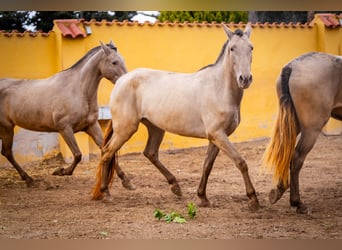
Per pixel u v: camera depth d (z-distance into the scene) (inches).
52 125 302.2
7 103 305.6
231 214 231.1
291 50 442.3
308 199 258.4
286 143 220.2
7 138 308.2
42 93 300.0
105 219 227.6
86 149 383.9
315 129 223.8
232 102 225.5
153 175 333.4
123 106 251.8
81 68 297.0
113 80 292.4
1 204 260.8
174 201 260.4
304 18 602.5
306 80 220.7
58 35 378.3
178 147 413.1
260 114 434.3
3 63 372.5
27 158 377.7
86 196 275.6
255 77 431.2
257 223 216.5
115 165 267.4
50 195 280.4
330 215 228.5
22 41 377.1
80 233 207.2
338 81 225.9
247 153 394.6
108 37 393.1
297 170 226.7
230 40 221.3
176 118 236.1
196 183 307.0
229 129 229.1
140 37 401.7
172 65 410.9
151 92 245.1
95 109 300.2
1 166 371.6
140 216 231.3
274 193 231.1
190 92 234.5
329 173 325.4
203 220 222.4
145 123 260.8
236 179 315.9
